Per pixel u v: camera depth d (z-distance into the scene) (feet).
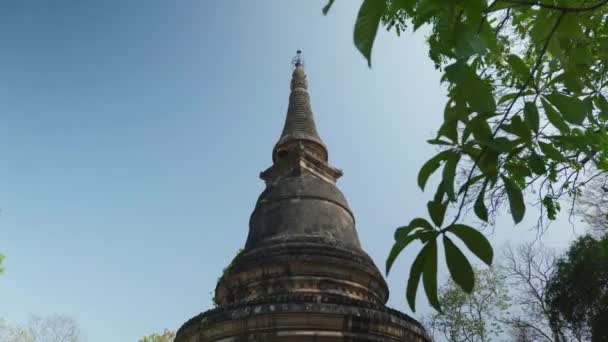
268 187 73.92
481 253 8.92
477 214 10.19
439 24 8.67
